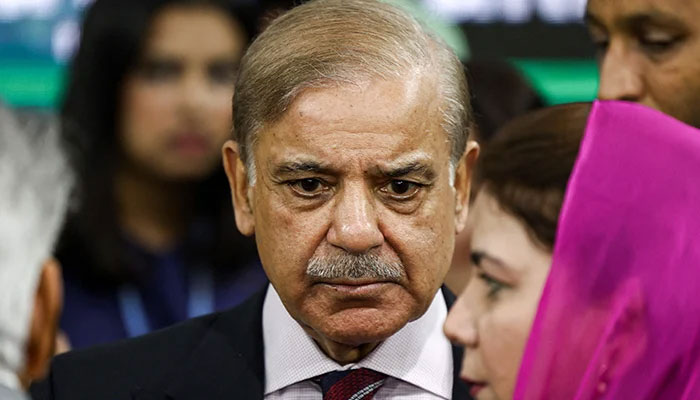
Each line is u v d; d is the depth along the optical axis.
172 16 6.04
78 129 5.95
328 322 3.42
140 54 6.00
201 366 3.80
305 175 3.36
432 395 3.70
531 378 3.33
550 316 3.33
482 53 6.71
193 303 6.01
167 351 3.88
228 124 6.09
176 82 6.04
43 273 3.04
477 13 6.70
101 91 6.01
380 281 3.40
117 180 6.00
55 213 3.04
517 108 5.56
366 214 3.34
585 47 6.72
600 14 4.17
